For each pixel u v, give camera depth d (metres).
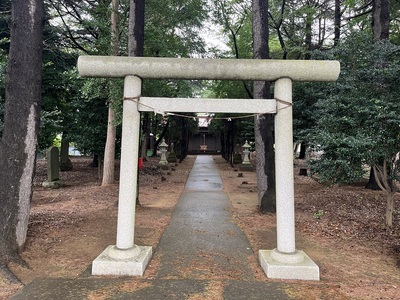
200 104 4.21
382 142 5.12
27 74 4.31
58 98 12.89
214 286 3.59
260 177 7.57
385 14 9.66
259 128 7.51
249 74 4.15
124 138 4.15
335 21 12.45
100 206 7.95
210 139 41.22
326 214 7.29
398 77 5.18
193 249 4.93
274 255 4.07
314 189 10.91
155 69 4.14
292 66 4.11
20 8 4.31
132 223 4.16
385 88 5.43
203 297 3.32
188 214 7.44
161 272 4.00
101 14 9.76
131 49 7.70
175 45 12.15
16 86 4.29
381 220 6.73
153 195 10.27
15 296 3.29
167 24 11.61
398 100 5.12
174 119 26.39
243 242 5.30
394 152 5.16
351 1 11.10
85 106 11.62
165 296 3.33
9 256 4.08
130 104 4.17
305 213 7.46
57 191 10.27
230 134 24.06
